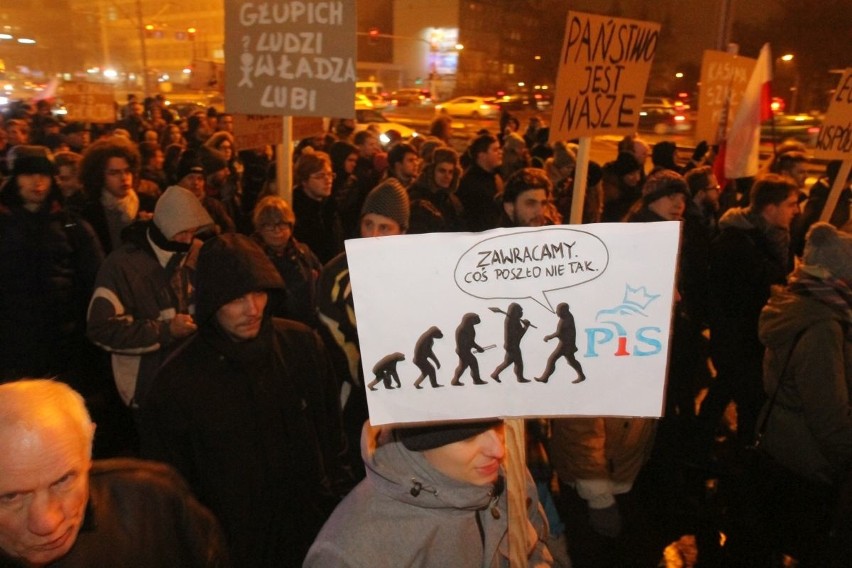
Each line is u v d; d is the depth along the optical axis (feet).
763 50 19.40
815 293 9.16
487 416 5.22
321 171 17.52
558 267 5.12
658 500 13.24
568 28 12.60
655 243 5.11
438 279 5.05
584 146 13.50
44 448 4.61
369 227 11.89
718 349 14.25
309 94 14.16
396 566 5.31
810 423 9.15
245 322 7.62
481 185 21.85
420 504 5.34
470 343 5.12
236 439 7.69
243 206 27.30
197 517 5.84
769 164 23.81
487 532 5.84
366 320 5.08
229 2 14.40
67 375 13.23
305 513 8.37
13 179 12.64
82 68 258.98
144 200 19.12
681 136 99.30
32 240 12.63
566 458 10.59
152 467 5.74
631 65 13.78
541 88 178.40
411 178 22.89
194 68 47.88
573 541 12.05
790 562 11.18
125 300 11.12
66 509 4.77
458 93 217.15
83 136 33.17
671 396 14.53
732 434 16.11
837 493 9.07
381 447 5.59
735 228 13.94
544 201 13.62
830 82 101.96
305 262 13.47
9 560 4.75
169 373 7.75
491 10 213.05
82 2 262.06
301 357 8.52
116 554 5.24
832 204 16.75
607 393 5.24
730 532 12.27
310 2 13.87
